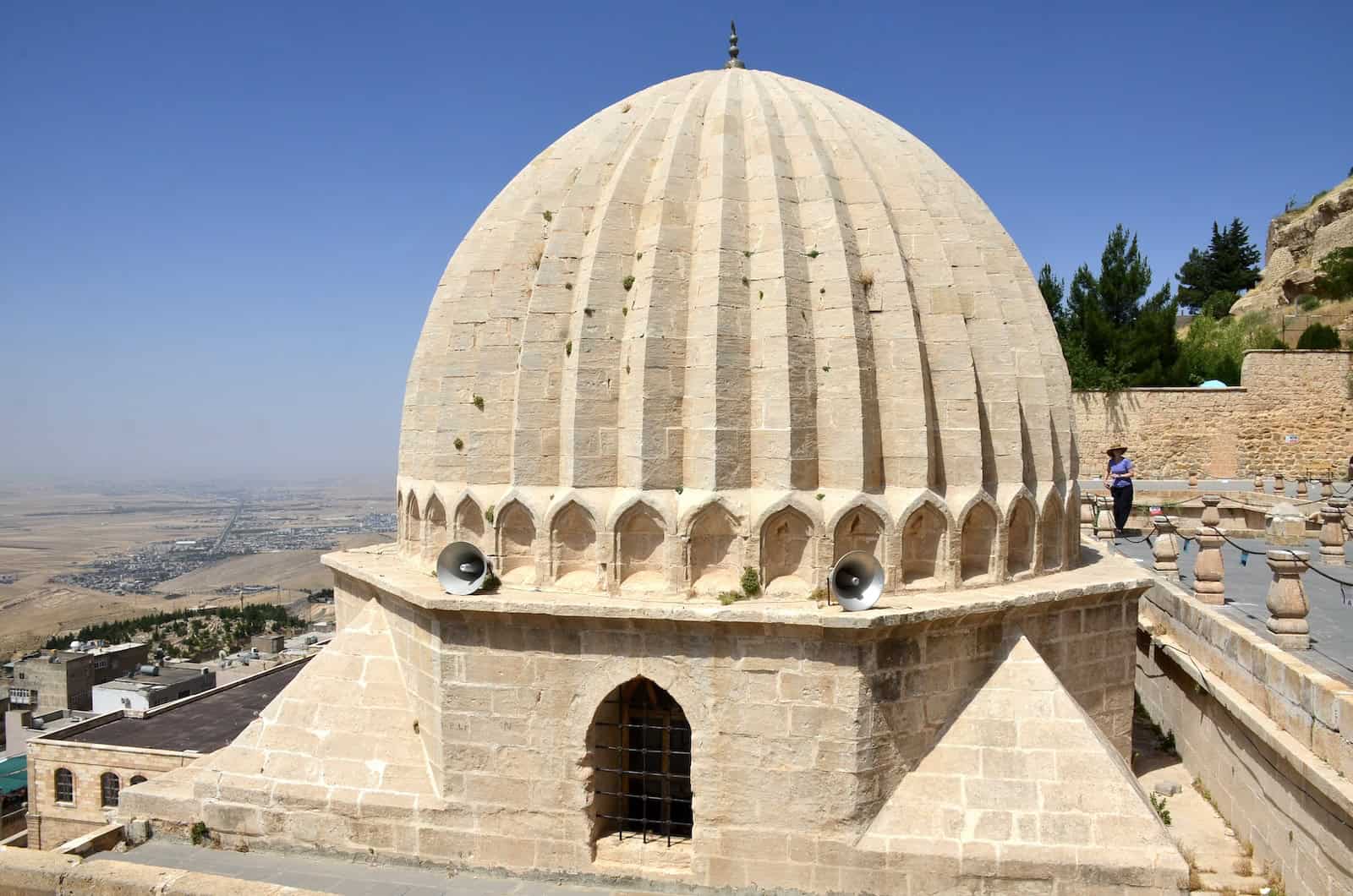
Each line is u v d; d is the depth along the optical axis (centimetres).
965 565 1474
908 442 1420
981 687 1407
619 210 1534
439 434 1588
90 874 1123
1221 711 1580
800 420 1386
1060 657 1509
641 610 1325
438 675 1455
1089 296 6269
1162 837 1254
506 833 1428
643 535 1410
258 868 1473
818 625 1273
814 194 1519
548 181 1689
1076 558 1697
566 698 1399
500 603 1378
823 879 1313
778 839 1328
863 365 1410
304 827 1509
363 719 1570
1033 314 1770
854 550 1391
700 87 1723
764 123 1596
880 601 1356
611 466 1438
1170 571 2416
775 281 1429
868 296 1473
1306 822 1230
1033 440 1600
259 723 1605
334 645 1669
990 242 1742
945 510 1420
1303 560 1694
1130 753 1627
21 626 14912
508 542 1486
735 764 1340
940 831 1301
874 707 1315
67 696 7138
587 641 1384
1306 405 5278
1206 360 6384
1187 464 5431
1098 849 1255
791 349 1395
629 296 1482
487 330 1563
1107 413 5538
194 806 1554
